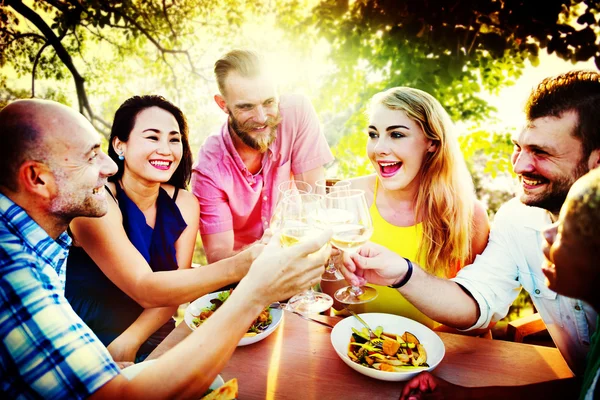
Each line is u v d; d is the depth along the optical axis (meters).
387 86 3.43
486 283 1.42
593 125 1.06
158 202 1.86
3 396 0.76
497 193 4.23
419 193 1.75
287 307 1.51
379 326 1.33
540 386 1.02
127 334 1.54
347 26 3.49
